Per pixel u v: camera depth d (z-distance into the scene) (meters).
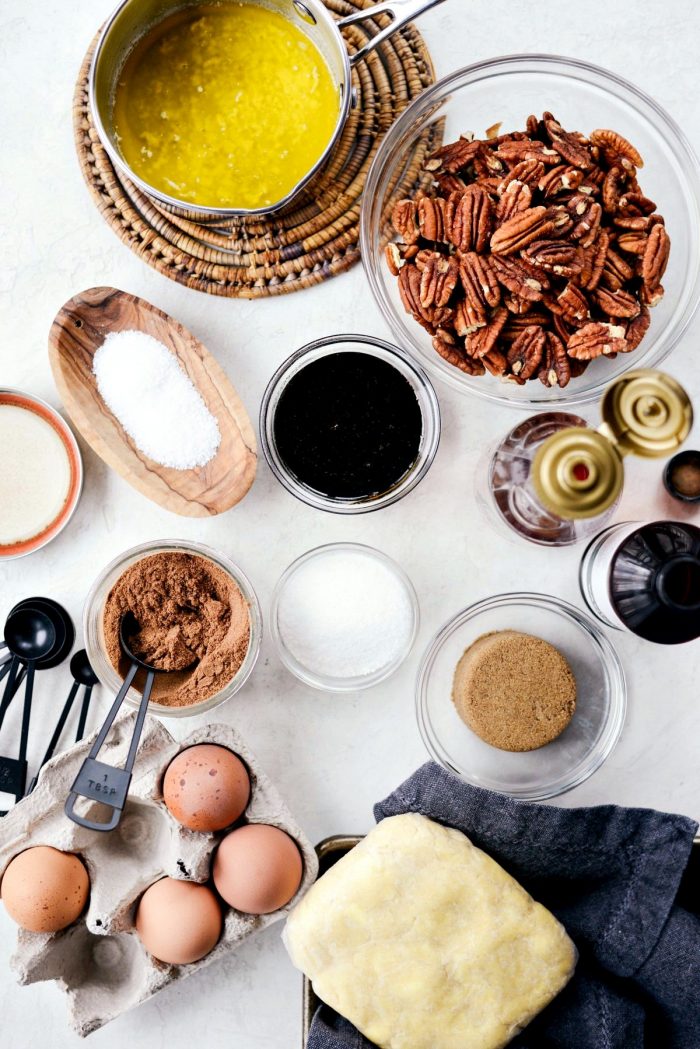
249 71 0.71
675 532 0.67
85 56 0.73
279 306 0.74
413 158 0.72
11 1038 0.75
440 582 0.74
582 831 0.68
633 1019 0.68
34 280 0.74
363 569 0.73
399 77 0.72
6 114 0.74
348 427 0.73
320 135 0.70
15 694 0.74
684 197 0.71
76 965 0.71
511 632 0.74
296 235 0.73
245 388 0.74
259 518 0.74
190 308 0.74
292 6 0.68
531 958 0.67
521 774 0.75
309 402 0.73
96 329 0.71
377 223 0.71
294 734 0.74
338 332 0.74
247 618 0.71
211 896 0.69
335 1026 0.68
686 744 0.74
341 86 0.67
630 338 0.68
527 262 0.66
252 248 0.73
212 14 0.70
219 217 0.72
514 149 0.68
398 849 0.67
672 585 0.66
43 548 0.74
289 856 0.67
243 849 0.67
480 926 0.67
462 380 0.70
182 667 0.71
